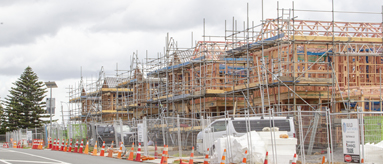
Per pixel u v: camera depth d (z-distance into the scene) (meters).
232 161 16.89
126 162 19.17
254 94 31.17
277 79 24.84
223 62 33.06
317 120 19.44
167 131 21.88
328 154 15.16
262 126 20.31
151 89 40.00
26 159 19.89
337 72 28.52
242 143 16.59
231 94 31.12
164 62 36.84
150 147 22.19
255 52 31.83
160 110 41.59
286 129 19.91
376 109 27.86
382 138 16.94
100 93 50.44
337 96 26.98
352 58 29.88
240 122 20.73
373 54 26.70
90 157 22.05
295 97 26.58
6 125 75.94
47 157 21.38
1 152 25.45
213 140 18.77
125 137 28.92
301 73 27.19
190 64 34.47
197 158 20.30
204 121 19.67
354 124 13.99
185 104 38.03
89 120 55.72
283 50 28.67
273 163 15.60
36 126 76.00
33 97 77.62
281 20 28.11
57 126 33.34
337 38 27.02
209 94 31.34
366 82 30.38
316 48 27.70
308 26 30.42
